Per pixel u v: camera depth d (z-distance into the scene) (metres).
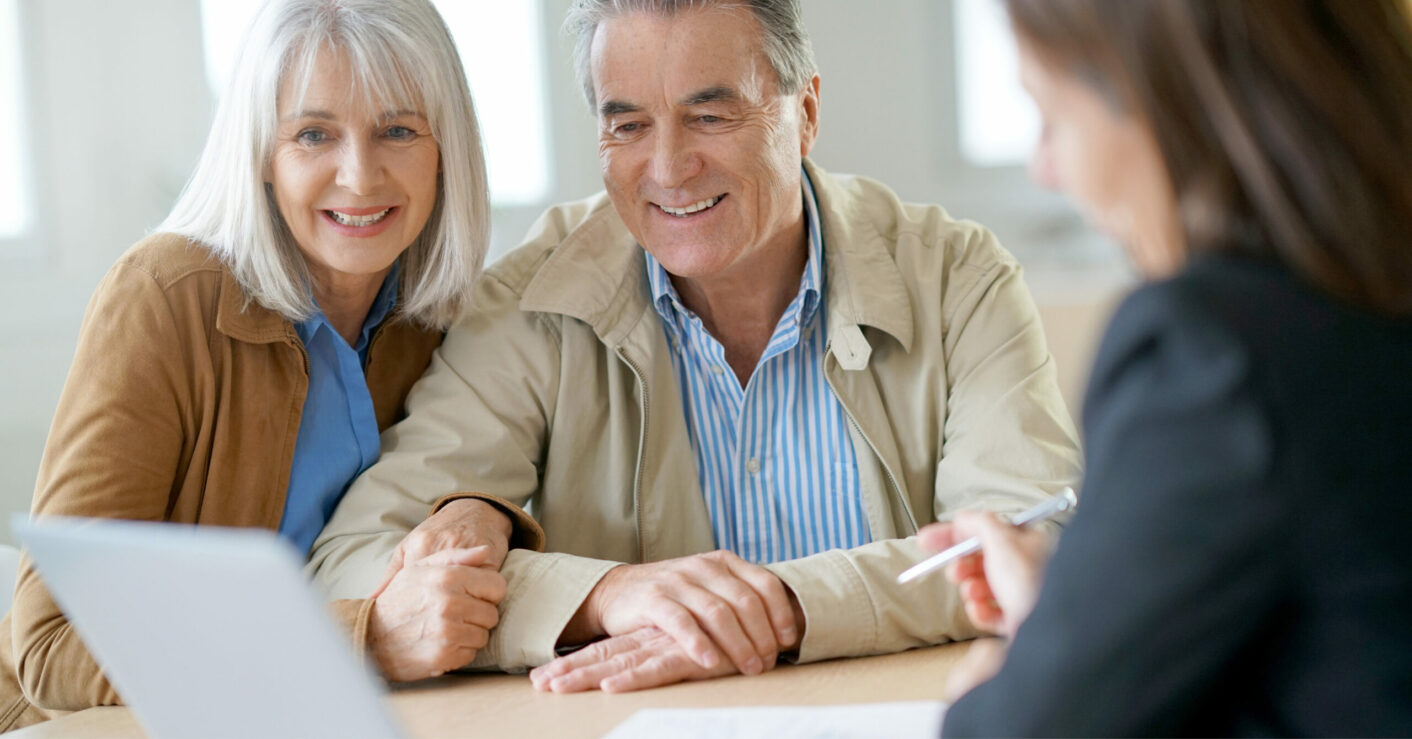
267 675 0.73
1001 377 1.54
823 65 3.43
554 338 1.63
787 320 1.59
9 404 3.23
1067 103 0.67
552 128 3.54
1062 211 3.39
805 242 1.64
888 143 3.44
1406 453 0.58
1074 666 0.60
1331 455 0.57
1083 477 0.64
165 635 0.75
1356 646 0.57
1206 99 0.62
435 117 1.51
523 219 3.57
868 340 1.59
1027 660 0.63
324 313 1.57
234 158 1.46
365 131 1.45
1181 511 0.58
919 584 1.25
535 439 1.62
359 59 1.43
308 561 1.49
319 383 1.53
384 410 1.64
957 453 1.52
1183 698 0.60
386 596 1.24
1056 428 1.52
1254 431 0.57
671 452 1.59
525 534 1.40
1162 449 0.59
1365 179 0.61
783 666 1.21
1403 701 0.57
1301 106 0.61
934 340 1.59
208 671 0.75
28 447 3.24
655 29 1.45
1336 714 0.58
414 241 1.60
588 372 1.62
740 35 1.46
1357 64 0.62
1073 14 0.65
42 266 3.32
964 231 1.69
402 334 1.66
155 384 1.37
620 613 1.23
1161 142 0.64
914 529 1.57
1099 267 3.26
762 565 1.25
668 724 0.94
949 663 1.18
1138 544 0.59
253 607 0.69
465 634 1.21
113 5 3.35
